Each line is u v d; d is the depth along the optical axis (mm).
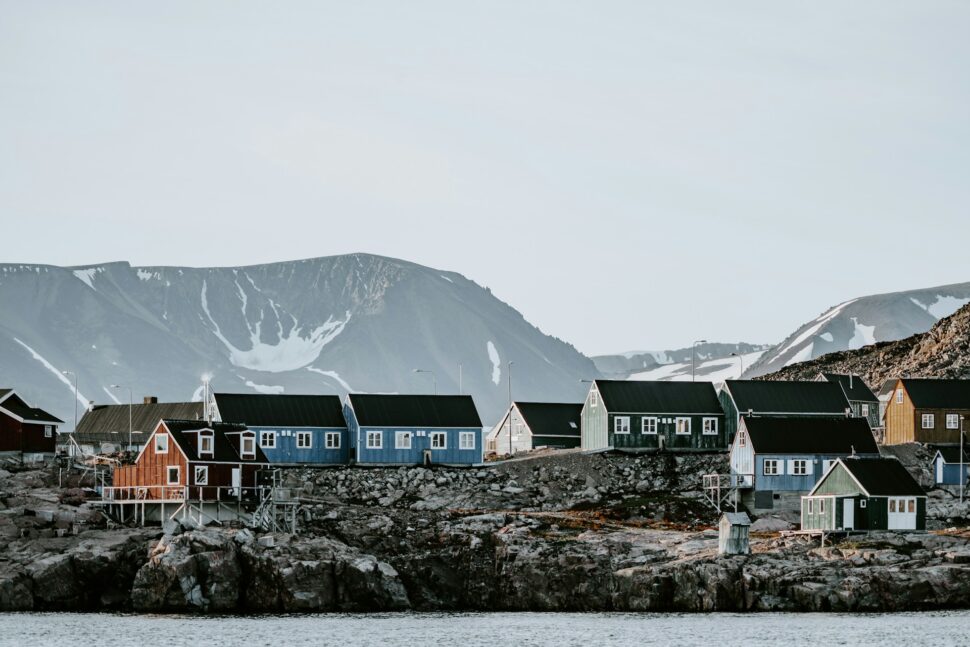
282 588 154000
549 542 164000
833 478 168875
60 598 153375
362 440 199250
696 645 131125
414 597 160500
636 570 156500
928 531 170500
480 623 145875
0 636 136125
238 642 133750
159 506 170000
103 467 187500
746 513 171625
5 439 191625
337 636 137375
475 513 177750
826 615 147875
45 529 161500
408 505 187250
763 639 133750
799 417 193875
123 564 156250
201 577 153125
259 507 169500
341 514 174000
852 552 156250
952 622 141875
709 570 154000
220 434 172625
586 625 144375
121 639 134875
